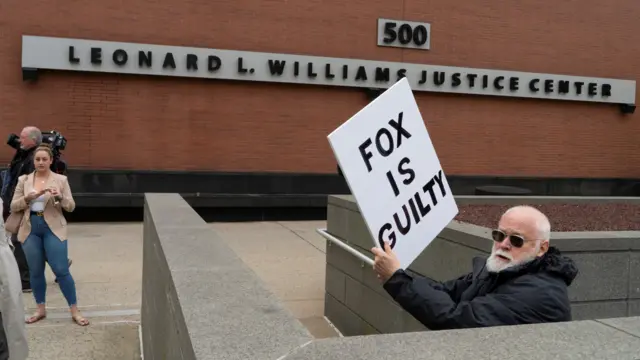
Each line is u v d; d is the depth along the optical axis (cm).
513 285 240
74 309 563
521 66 1398
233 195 1205
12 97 1115
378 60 1300
